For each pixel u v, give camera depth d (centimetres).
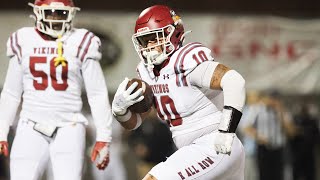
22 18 3391
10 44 1747
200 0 3828
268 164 3312
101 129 1769
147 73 1556
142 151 3222
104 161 1775
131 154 3183
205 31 3534
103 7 3731
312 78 3616
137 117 1619
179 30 1536
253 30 3569
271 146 3309
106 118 1770
